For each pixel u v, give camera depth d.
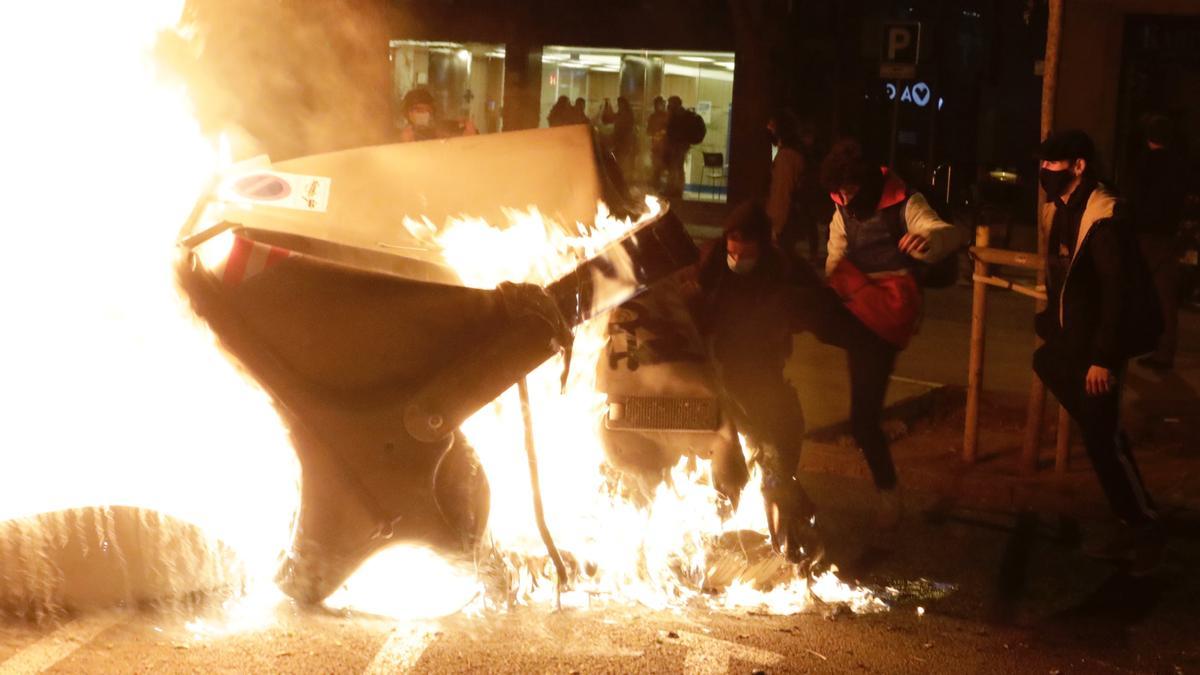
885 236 6.64
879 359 6.68
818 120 25.56
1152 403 10.23
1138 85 11.00
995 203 20.28
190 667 4.38
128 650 4.49
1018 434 9.20
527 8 30.28
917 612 5.61
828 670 4.78
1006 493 7.71
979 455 8.51
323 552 4.61
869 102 25.17
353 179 5.23
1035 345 13.16
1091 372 6.35
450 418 4.57
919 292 6.68
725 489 5.25
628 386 5.23
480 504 4.70
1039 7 16.06
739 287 6.02
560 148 5.30
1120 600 5.99
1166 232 10.76
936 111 17.72
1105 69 10.03
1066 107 10.13
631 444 5.29
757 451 5.77
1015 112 27.36
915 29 15.89
